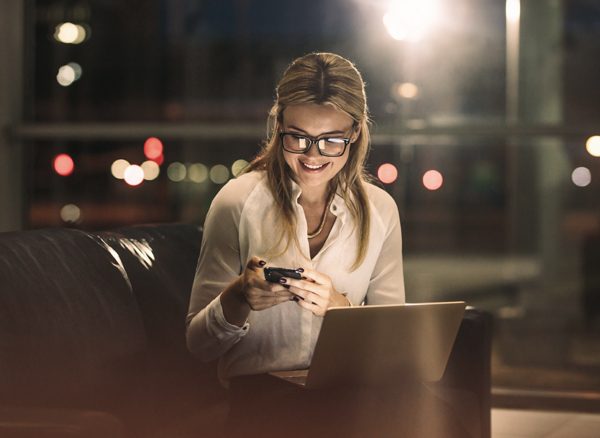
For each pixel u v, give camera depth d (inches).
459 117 220.2
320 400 90.4
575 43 249.4
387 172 209.8
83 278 100.9
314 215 103.5
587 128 197.3
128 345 103.5
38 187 215.0
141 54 257.6
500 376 211.2
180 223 132.2
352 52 226.2
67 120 214.7
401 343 90.4
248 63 245.6
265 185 101.5
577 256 257.1
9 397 86.9
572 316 256.4
